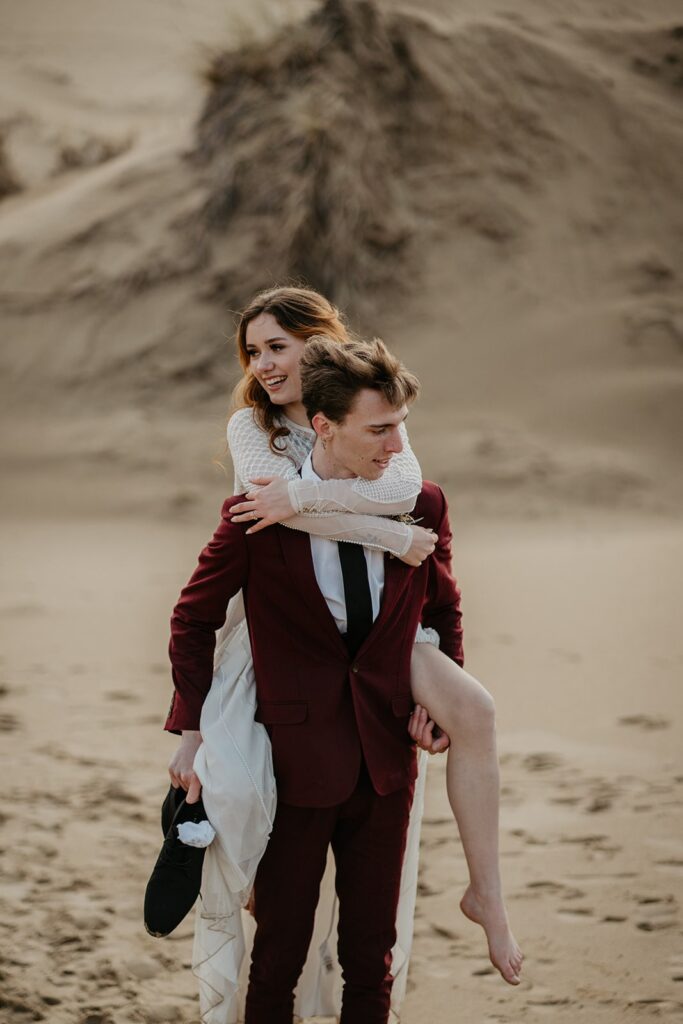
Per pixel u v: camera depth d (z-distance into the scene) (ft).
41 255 81.00
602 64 98.02
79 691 21.31
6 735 18.44
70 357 75.25
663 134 89.40
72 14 213.87
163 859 7.82
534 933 11.19
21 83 182.39
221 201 78.02
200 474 60.95
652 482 57.98
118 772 16.55
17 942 11.28
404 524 8.06
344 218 75.97
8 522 53.31
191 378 72.84
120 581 35.50
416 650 8.45
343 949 8.32
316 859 8.13
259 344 8.72
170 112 146.20
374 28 84.38
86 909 12.04
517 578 33.76
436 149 82.89
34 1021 9.84
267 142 78.54
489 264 78.54
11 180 104.37
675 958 10.64
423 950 11.12
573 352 72.49
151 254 78.74
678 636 24.30
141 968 10.84
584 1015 9.73
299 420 8.89
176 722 8.07
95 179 91.09
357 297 75.10
